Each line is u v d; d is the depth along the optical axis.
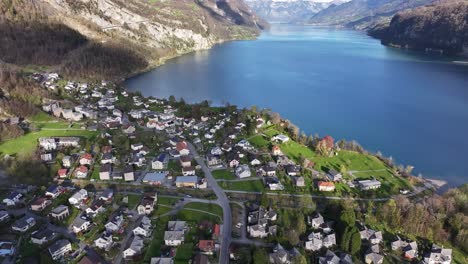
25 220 123.19
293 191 150.75
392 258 116.50
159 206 136.62
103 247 114.31
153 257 108.88
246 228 126.38
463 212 137.38
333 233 122.94
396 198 146.62
